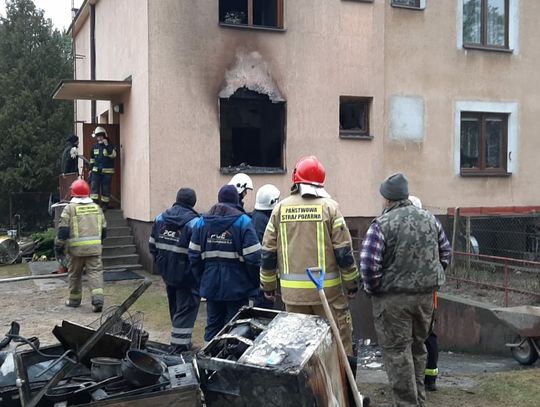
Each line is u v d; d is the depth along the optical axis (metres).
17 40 23.30
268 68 11.91
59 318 8.16
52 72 23.30
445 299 8.75
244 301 5.46
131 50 12.17
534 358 6.86
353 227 12.84
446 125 13.91
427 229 4.34
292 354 3.41
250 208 11.82
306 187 4.59
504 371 6.46
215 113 11.52
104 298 9.34
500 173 14.51
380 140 13.02
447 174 13.95
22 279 11.04
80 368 4.08
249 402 3.42
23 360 4.00
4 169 22.25
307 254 4.52
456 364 7.33
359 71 12.75
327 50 12.41
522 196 14.84
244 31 11.67
